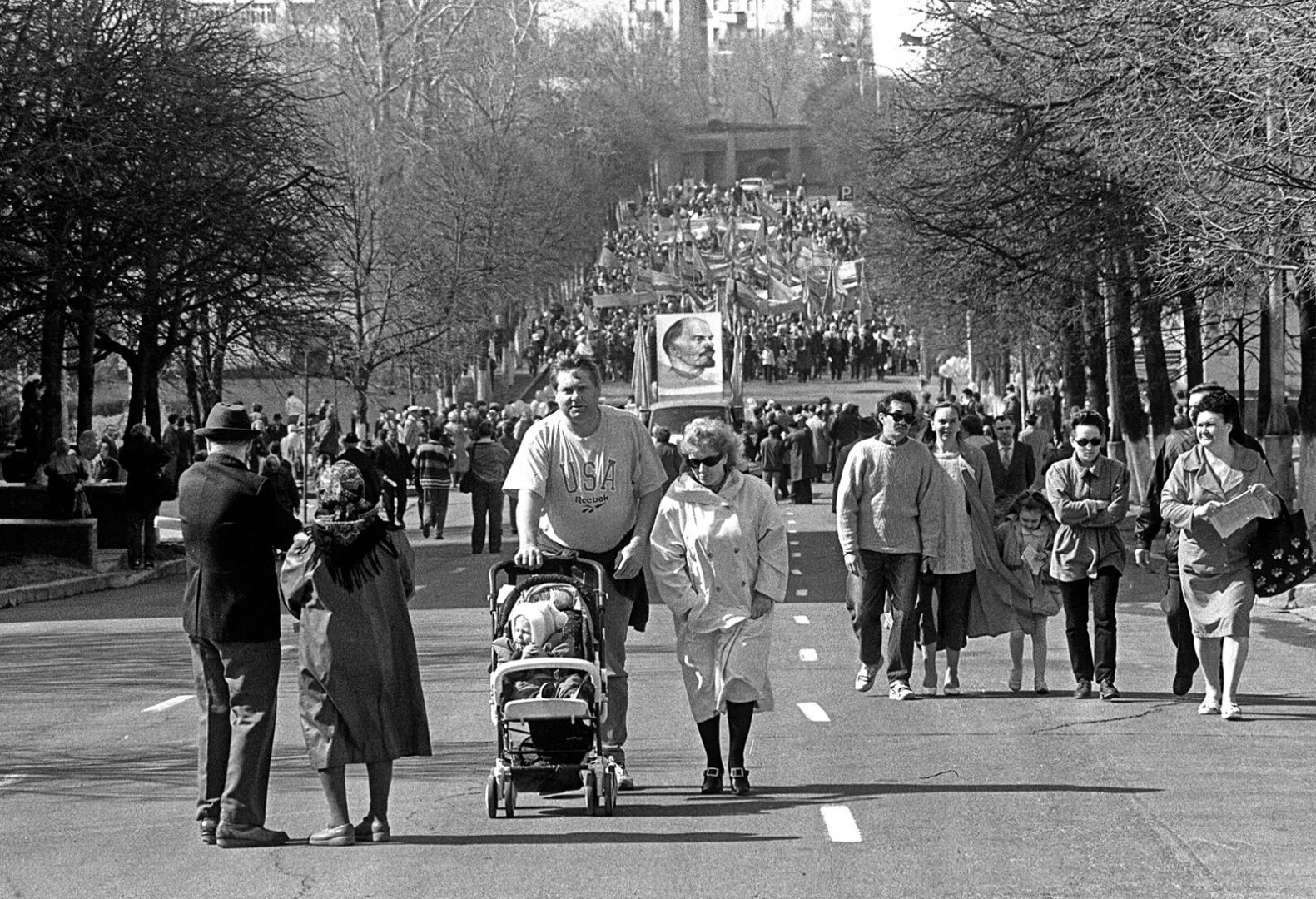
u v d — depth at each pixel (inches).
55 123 1400.1
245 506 437.4
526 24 4104.3
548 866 411.5
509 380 4564.5
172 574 1492.4
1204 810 469.7
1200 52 937.5
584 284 5836.6
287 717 673.6
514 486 491.8
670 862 413.4
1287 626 913.5
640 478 498.0
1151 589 1111.0
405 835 450.0
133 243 1504.7
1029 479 910.4
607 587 495.2
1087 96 1186.0
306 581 436.5
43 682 780.0
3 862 430.0
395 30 3284.9
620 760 498.3
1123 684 716.0
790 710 652.1
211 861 425.1
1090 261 1307.8
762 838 438.6
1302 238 912.3
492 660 483.2
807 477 2281.0
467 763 556.4
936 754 557.9
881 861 413.7
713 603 494.3
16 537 1381.6
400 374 2780.5
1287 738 582.2
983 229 1369.3
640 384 3031.5
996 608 685.3
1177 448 643.5
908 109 1466.5
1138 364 2375.7
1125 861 412.8
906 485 664.4
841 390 4360.2
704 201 7436.0
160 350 1774.1
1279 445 1230.9
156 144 1467.8
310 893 389.4
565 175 4793.3
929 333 2645.2
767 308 5009.8
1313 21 847.1
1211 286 1212.5
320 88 2982.3
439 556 1498.5
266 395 2615.7
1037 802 481.7
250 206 1552.7
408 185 2997.0
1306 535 614.5
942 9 1350.9
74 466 1428.4
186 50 1555.1
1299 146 884.6
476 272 2694.4
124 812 493.4
